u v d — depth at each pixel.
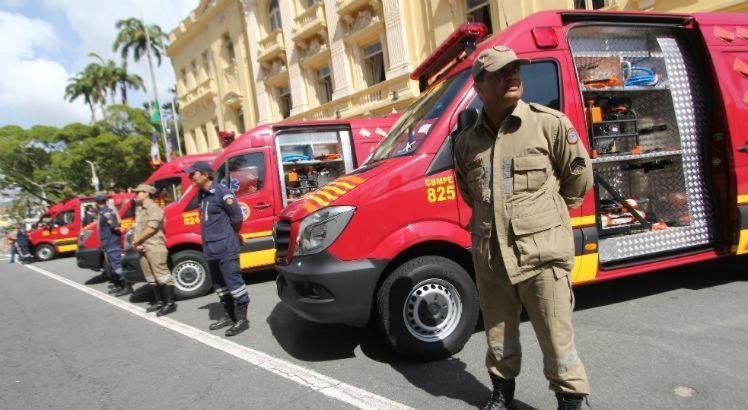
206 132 27.89
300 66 19.31
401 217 3.53
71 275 12.24
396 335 3.50
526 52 3.85
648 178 4.75
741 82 4.47
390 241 3.49
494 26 12.59
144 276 6.30
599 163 4.12
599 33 4.35
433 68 4.82
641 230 4.37
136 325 5.84
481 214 2.47
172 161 9.52
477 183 2.46
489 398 2.96
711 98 4.47
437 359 3.63
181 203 7.17
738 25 4.62
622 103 4.59
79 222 17.98
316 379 3.52
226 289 5.11
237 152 7.33
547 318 2.35
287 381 3.55
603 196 4.66
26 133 39.78
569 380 2.35
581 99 3.96
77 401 3.67
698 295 4.48
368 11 15.85
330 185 4.00
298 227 3.69
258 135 7.51
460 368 3.44
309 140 7.92
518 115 2.30
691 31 4.51
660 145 4.57
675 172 4.49
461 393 3.06
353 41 16.58
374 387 3.27
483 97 2.30
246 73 23.03
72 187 39.16
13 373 4.47
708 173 4.48
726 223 4.46
